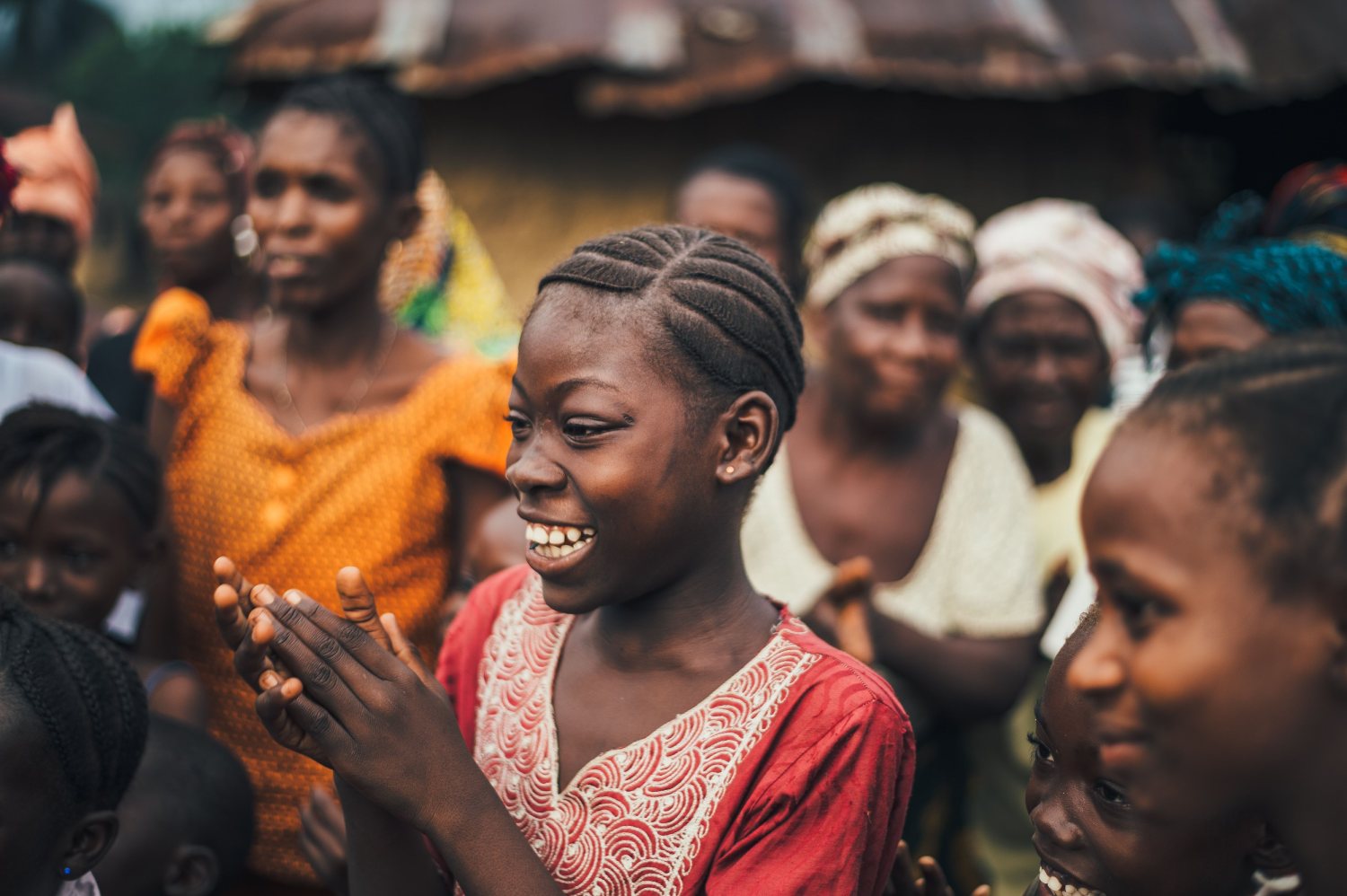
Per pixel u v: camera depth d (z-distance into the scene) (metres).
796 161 7.10
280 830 2.75
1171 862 1.30
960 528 3.15
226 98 7.92
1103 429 3.74
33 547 2.63
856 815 1.58
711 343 1.62
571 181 7.15
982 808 3.44
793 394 1.77
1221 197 9.25
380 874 1.66
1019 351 3.68
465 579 2.62
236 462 2.83
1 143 2.76
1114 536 1.03
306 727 1.49
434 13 6.98
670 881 1.59
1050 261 3.70
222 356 2.94
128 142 18.30
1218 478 0.99
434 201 4.23
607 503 1.56
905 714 1.67
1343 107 8.30
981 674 2.98
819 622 2.61
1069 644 1.47
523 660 1.83
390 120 2.94
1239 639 0.98
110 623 2.91
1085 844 1.39
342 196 2.81
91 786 1.83
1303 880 1.08
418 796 1.49
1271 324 2.49
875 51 6.62
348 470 2.79
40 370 3.14
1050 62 6.79
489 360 2.89
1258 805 1.06
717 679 1.67
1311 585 0.97
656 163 7.12
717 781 1.60
